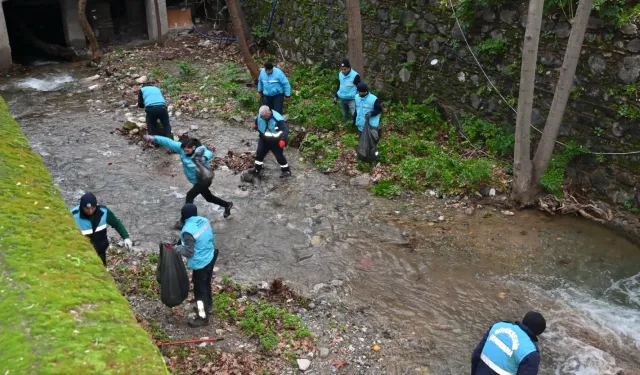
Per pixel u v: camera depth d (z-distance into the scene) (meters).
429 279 7.94
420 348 6.66
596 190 9.43
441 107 11.95
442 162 10.44
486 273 8.07
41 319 3.32
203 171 8.56
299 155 11.44
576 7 9.23
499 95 10.77
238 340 6.55
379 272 8.06
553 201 9.56
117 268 7.70
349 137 11.62
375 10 13.03
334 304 7.36
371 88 13.45
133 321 3.49
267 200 9.84
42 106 13.73
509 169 10.34
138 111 13.38
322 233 8.94
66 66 16.97
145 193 9.93
